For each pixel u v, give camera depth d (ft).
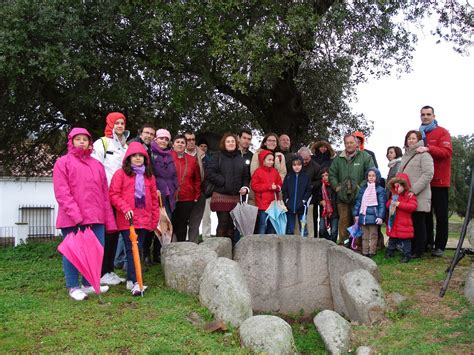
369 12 35.50
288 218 27.12
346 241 27.27
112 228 19.70
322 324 18.25
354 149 26.68
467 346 15.62
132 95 35.32
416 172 24.62
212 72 36.50
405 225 24.48
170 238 22.58
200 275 19.65
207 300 18.15
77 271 19.33
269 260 24.09
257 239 24.03
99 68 35.78
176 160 24.90
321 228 29.07
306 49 34.24
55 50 30.19
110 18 33.17
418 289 20.85
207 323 17.11
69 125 41.27
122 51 36.37
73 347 14.66
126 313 17.40
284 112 42.52
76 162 19.04
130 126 39.34
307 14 32.24
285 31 32.12
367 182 26.13
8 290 20.44
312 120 45.88
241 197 25.67
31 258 27.71
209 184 25.46
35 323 16.29
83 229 19.24
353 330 18.17
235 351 15.07
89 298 19.04
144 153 20.17
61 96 36.40
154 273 23.00
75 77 31.40
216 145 41.01
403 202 24.38
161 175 23.11
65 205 18.51
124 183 19.98
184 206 25.08
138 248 20.43
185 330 16.28
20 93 34.53
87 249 18.67
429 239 26.89
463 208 71.20
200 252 20.27
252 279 24.00
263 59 31.89
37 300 18.71
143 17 33.78
